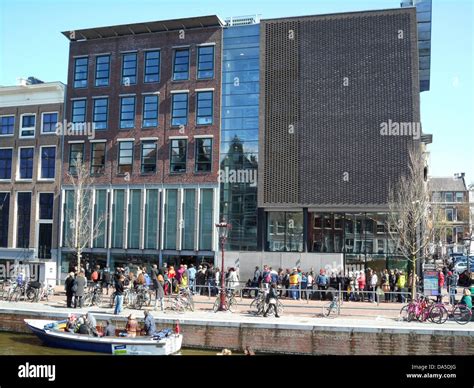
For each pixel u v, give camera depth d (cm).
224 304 2473
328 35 3428
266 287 2488
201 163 3644
